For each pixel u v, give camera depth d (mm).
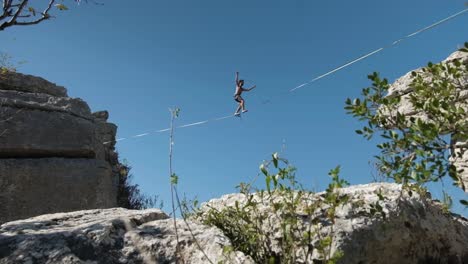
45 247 3195
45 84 10367
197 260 3111
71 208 8461
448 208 4309
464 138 2812
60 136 8969
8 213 7828
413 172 2908
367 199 3883
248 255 3244
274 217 3611
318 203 3145
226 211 3969
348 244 3389
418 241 3836
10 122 8523
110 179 9648
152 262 3166
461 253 4152
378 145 3201
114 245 3316
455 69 3352
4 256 3109
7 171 8094
